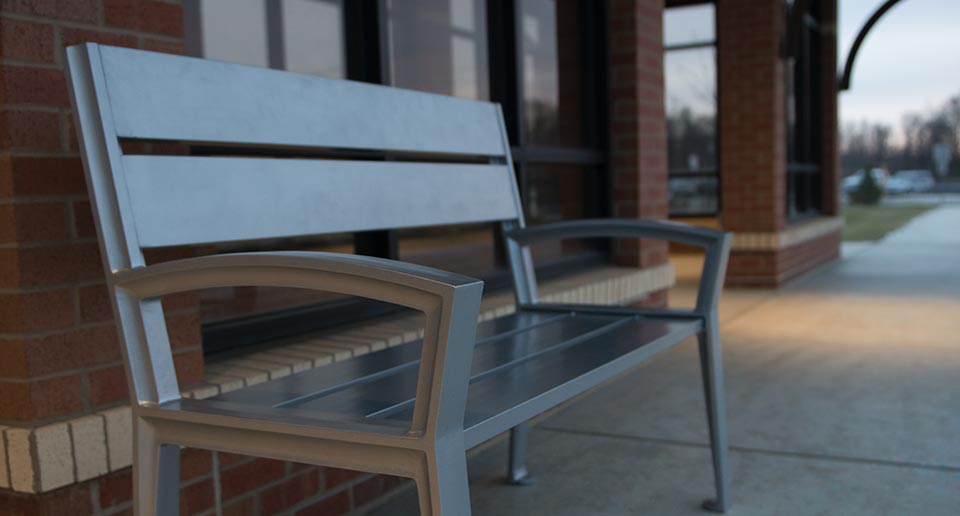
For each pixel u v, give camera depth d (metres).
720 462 2.09
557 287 3.33
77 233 1.49
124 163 1.25
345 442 1.07
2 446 1.42
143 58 1.32
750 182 7.04
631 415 3.08
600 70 4.11
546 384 1.31
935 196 46.53
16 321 1.41
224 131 1.43
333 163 1.65
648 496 2.25
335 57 2.53
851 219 21.39
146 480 1.23
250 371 1.84
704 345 2.03
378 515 2.15
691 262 9.62
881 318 5.25
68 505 1.46
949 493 2.22
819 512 2.11
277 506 1.91
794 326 5.06
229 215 1.40
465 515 1.04
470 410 1.16
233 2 2.21
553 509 2.17
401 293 1.02
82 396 1.49
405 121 1.88
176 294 1.68
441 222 1.94
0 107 1.40
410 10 2.84
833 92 9.48
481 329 1.89
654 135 4.27
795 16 6.91
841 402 3.20
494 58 3.31
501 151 2.26
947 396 3.24
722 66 7.07
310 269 1.07
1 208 1.41
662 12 4.38
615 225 2.07
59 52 1.47
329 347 2.12
